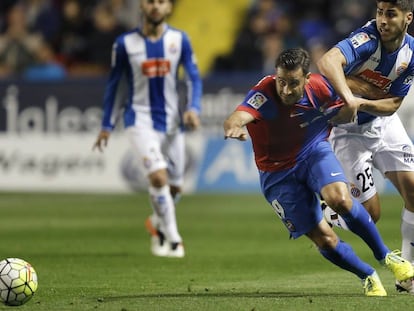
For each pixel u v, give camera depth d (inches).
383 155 1185.4
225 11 3302.2
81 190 2674.7
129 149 2662.4
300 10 3189.0
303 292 1150.3
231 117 1029.2
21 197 2630.4
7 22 3139.8
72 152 2664.9
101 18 3051.2
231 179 2672.2
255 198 2591.0
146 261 1513.3
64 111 2657.5
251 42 3034.0
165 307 1010.7
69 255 1588.3
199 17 3302.2
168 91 1610.5
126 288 1203.9
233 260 1529.3
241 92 2650.1
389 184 2684.5
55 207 2418.8
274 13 3090.6
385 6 1059.3
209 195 2640.3
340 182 1042.1
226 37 3289.9
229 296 1109.1
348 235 1925.4
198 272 1381.6
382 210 2297.0
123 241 1806.1
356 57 1071.6
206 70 3284.9
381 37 1083.9
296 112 1039.0
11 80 2650.1
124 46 1594.5
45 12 3085.6
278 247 1711.4
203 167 2662.4
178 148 1636.3
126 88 1620.3
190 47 1624.0
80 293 1154.0
